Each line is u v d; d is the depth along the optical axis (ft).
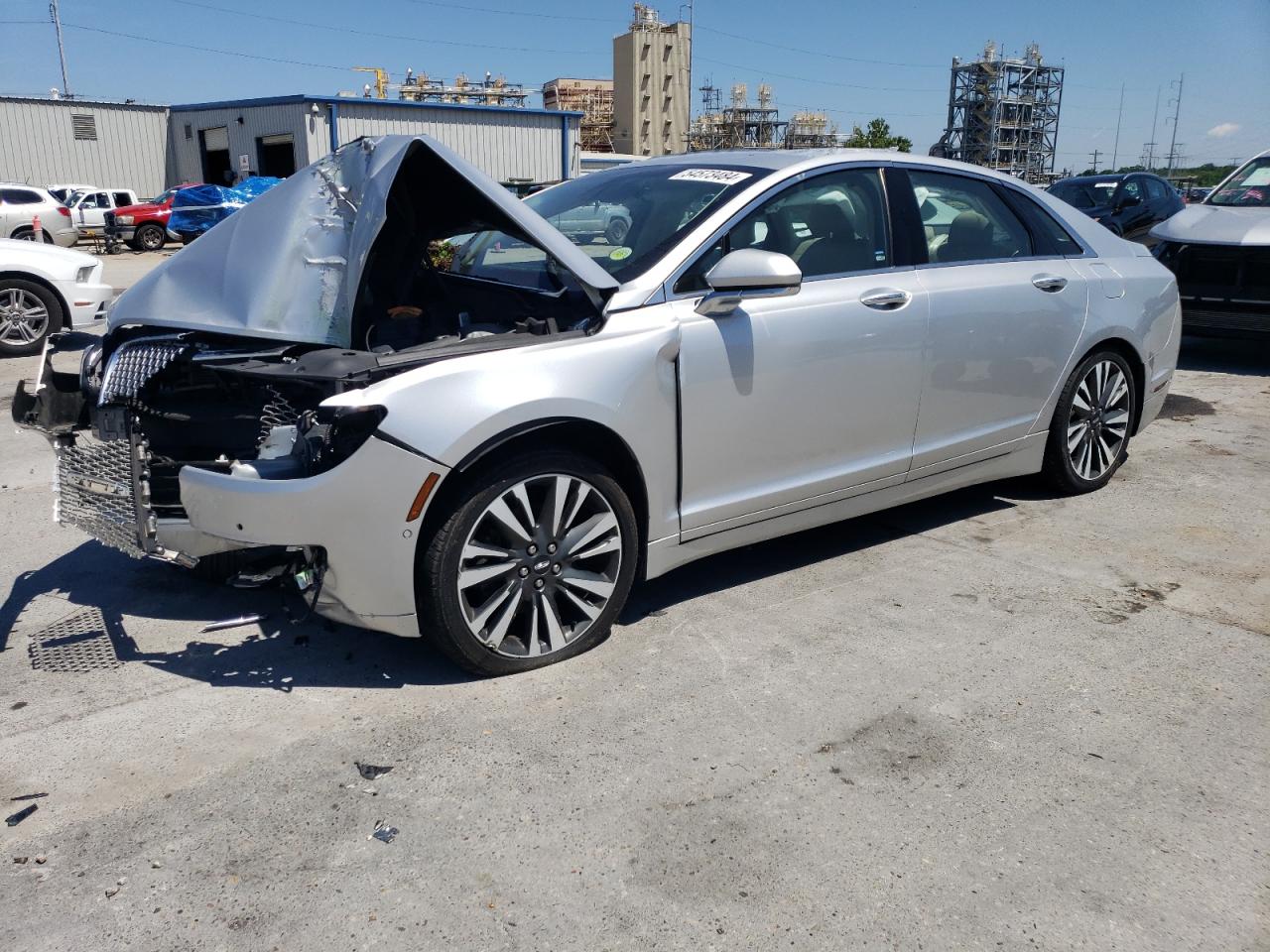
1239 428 21.68
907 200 13.66
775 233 12.23
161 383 10.85
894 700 10.30
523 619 10.80
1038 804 8.62
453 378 9.68
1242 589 13.20
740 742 9.49
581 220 13.07
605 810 8.45
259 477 9.55
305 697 10.25
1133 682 10.74
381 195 10.66
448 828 8.21
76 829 8.16
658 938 7.06
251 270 10.71
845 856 7.93
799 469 12.53
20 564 13.70
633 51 388.16
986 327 14.12
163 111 134.92
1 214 78.48
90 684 10.48
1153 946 7.06
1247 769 9.18
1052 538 14.99
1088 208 53.16
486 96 261.85
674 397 11.08
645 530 11.36
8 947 6.91
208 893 7.45
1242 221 27.53
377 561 9.61
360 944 6.97
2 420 22.07
